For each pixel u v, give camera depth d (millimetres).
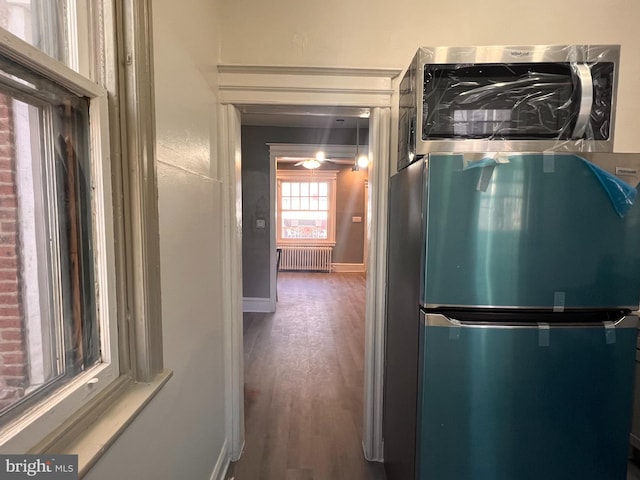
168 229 1054
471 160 1117
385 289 1812
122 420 730
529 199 1114
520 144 1246
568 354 1138
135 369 878
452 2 1712
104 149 762
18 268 602
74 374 707
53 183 666
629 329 1138
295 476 1750
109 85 784
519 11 1702
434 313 1154
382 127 1738
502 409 1156
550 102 1237
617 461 1166
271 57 1720
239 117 1823
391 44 1730
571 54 1211
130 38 808
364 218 8039
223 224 1772
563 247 1121
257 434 2072
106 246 769
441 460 1179
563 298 1131
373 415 1861
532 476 1175
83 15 737
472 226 1128
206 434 1495
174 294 1109
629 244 1123
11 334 587
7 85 557
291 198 8117
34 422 564
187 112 1228
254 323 4188
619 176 1105
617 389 1147
